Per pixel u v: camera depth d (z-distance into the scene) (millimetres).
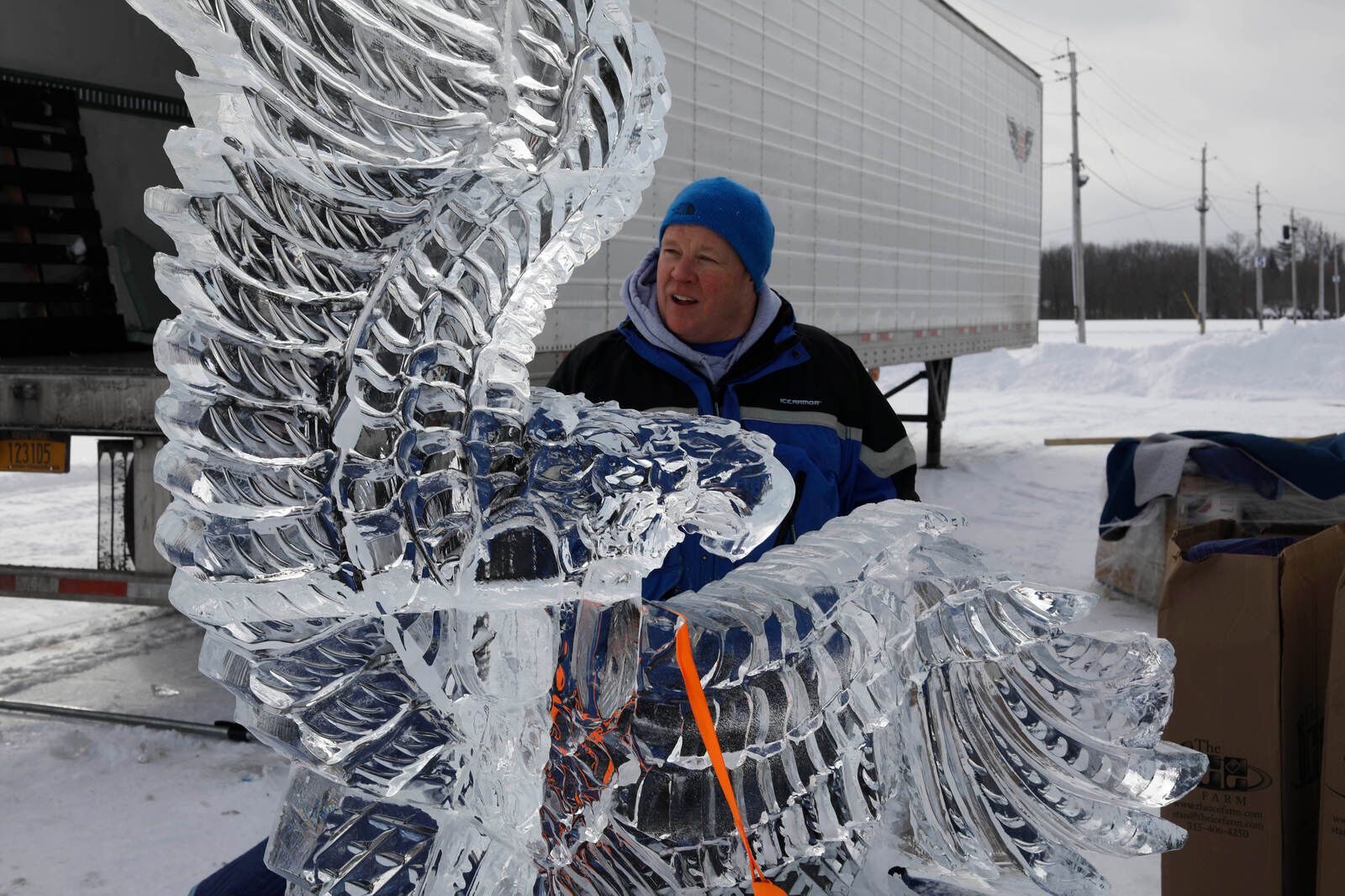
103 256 6047
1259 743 2273
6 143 5609
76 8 6059
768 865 1008
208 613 773
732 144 5523
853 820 1034
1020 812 1067
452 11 727
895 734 1101
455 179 761
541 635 854
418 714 861
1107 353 23844
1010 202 11789
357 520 758
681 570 1617
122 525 3725
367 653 841
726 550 876
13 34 5730
